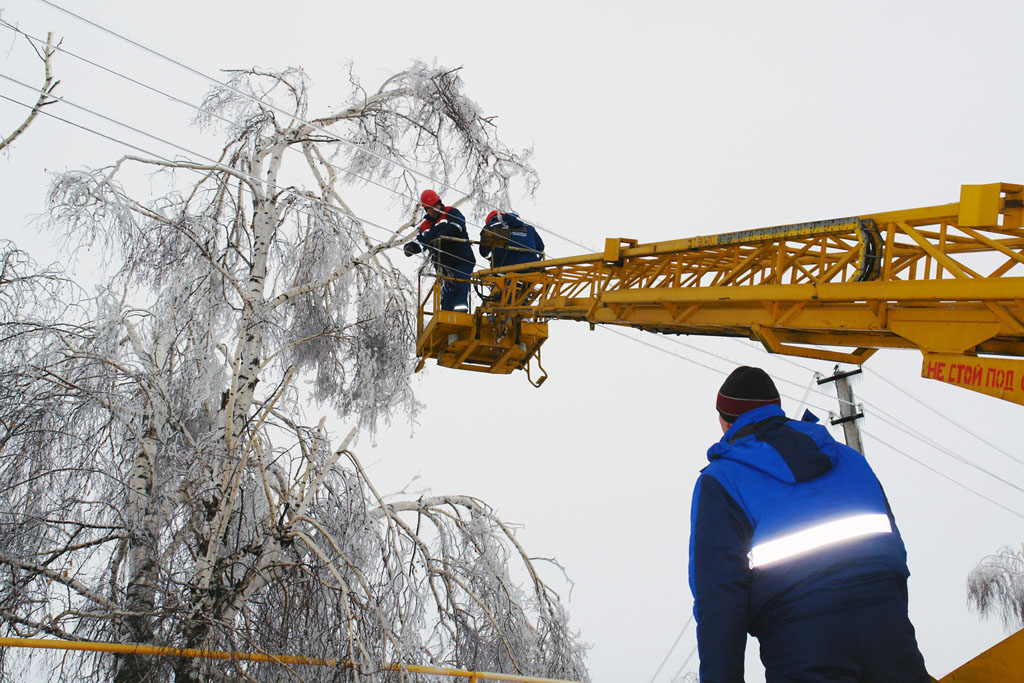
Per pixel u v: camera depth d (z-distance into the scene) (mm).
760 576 2010
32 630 7602
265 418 9133
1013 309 4445
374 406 10195
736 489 2074
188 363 9320
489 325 11164
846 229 5426
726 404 2336
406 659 8297
